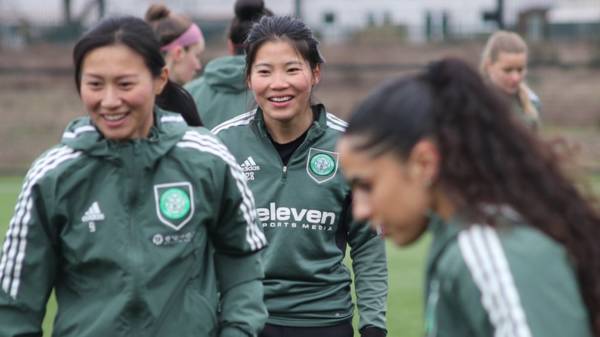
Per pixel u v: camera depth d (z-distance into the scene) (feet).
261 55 16.89
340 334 17.29
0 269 12.30
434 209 8.71
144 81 12.02
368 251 17.67
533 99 28.17
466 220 8.37
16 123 95.30
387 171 8.53
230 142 17.40
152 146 12.25
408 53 109.19
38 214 12.17
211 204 12.59
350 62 107.96
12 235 12.23
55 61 107.65
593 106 100.27
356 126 8.61
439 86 8.80
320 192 17.03
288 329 16.97
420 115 8.48
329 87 104.73
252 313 13.09
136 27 12.04
